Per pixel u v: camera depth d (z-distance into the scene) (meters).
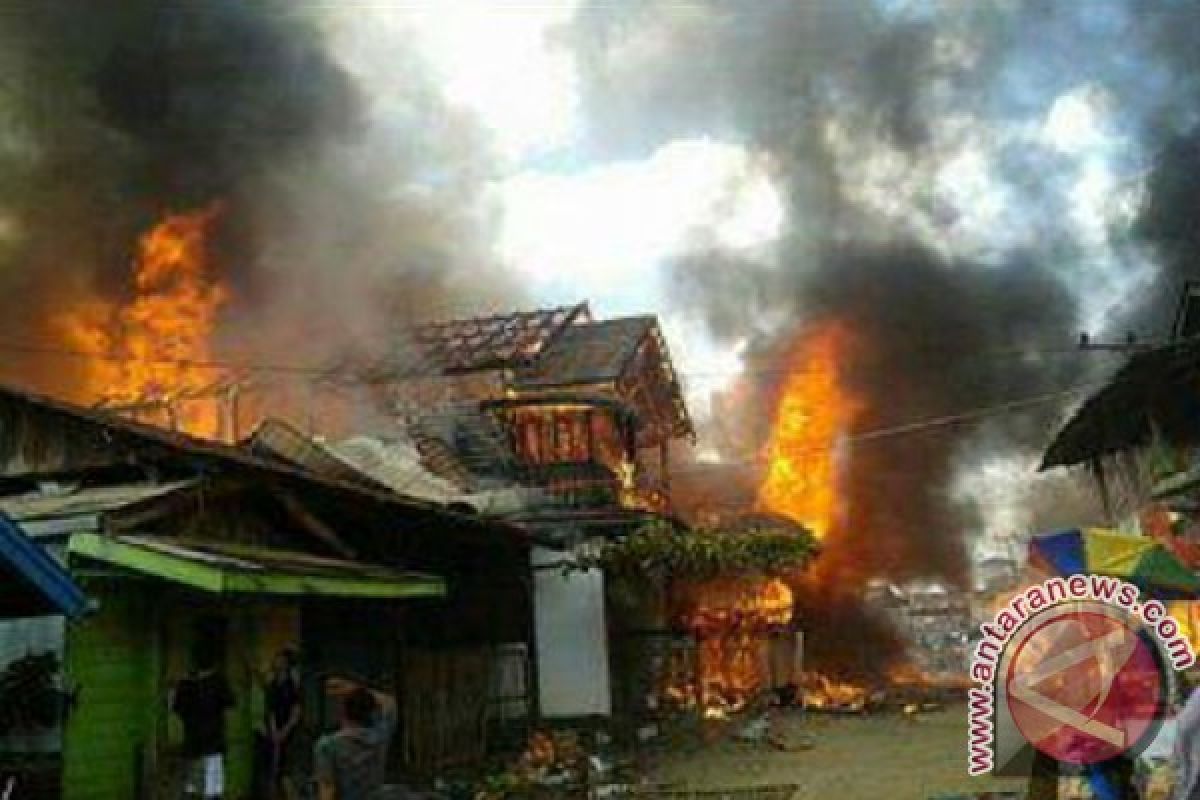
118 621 12.20
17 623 11.72
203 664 13.19
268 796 13.17
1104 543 9.88
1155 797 7.92
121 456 14.25
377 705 7.29
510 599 22.05
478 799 14.40
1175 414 20.61
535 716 21.73
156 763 12.13
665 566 23.19
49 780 11.03
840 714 25.45
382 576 13.93
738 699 27.00
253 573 11.20
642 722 22.45
